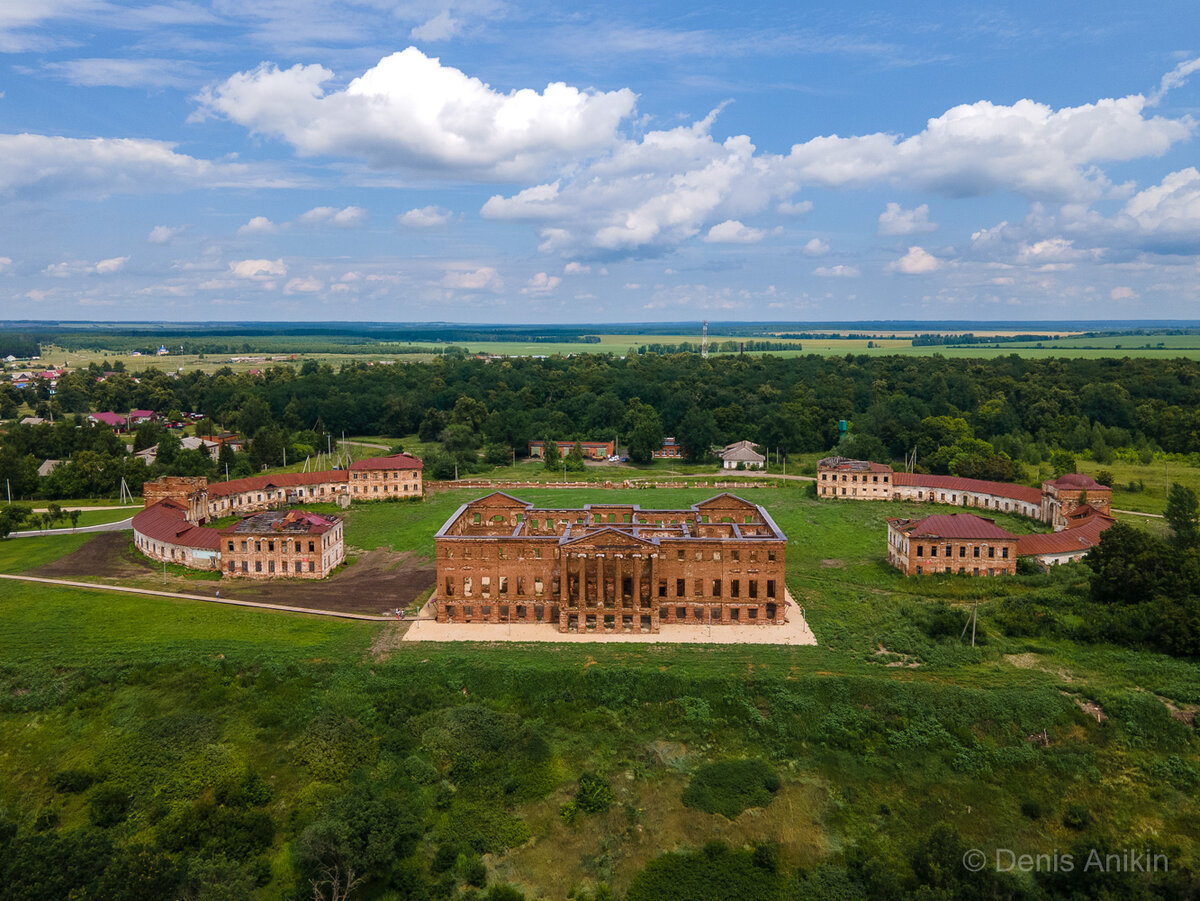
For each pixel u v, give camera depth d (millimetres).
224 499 180375
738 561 115438
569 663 102812
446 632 113125
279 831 77750
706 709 95312
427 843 76688
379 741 89500
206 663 102125
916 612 116938
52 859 65812
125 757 86250
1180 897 67750
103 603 121000
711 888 72000
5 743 89125
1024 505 178000
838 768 86375
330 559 139875
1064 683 95812
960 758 86188
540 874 73688
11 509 166500
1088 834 77375
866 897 70125
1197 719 88562
